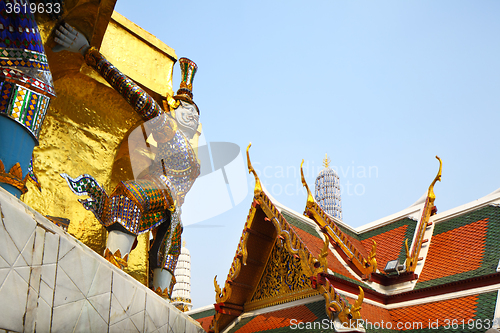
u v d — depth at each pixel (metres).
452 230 14.39
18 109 5.19
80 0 7.16
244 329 12.30
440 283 12.17
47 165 8.20
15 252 3.80
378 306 12.12
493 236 12.96
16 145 5.12
